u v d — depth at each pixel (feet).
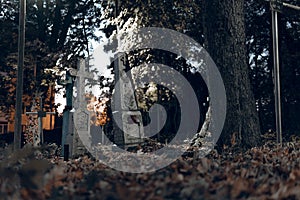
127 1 50.62
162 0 49.75
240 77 25.80
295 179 8.68
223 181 8.21
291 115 61.41
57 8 77.56
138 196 6.64
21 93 27.04
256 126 25.64
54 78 68.64
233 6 26.11
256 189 7.64
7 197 6.80
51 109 73.82
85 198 7.06
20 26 27.96
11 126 99.19
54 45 77.20
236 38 26.00
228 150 23.80
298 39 63.00
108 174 10.35
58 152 42.27
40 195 6.98
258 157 14.93
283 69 61.98
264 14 64.08
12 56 69.10
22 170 8.43
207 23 26.68
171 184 7.46
